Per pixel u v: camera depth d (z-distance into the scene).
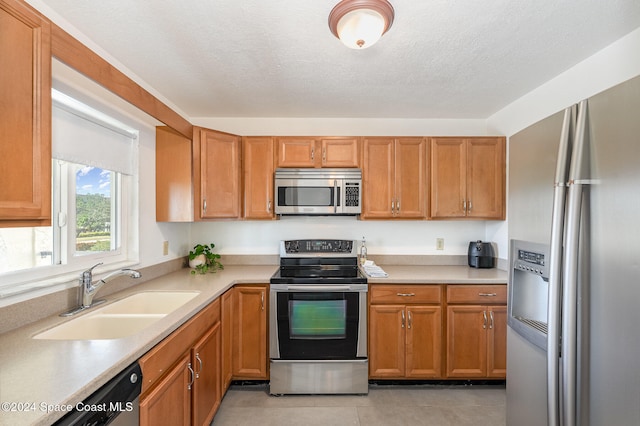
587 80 1.75
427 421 1.88
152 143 2.21
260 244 2.81
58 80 1.37
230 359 2.14
